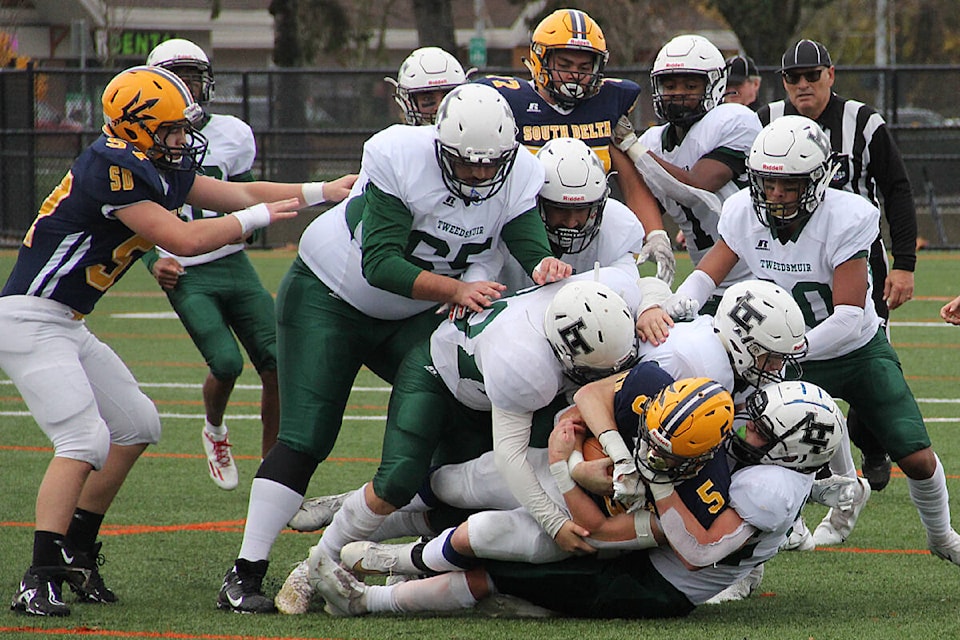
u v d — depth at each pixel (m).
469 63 93.06
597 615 13.90
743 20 86.50
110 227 14.45
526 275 15.60
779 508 13.02
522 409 13.56
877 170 20.55
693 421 12.30
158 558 17.08
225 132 21.95
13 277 14.66
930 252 56.69
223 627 13.67
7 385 31.17
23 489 20.84
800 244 16.33
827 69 20.34
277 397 21.67
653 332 13.86
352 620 13.99
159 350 35.53
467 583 13.91
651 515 13.19
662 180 18.67
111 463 15.47
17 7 94.12
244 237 14.90
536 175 14.81
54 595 14.13
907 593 15.30
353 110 57.41
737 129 19.08
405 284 14.27
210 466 21.12
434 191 14.44
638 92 18.47
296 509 15.00
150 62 21.31
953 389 29.48
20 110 57.50
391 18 117.81
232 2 117.12
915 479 15.86
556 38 17.34
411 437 14.26
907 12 120.25
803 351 13.87
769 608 14.52
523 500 13.48
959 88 55.03
